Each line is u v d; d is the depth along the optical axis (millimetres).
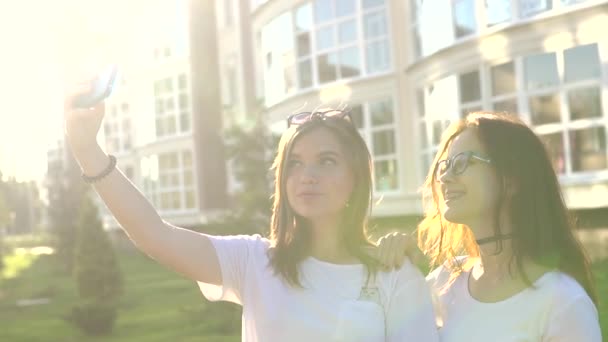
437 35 14000
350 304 2252
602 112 11211
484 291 2293
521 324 2104
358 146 2389
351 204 2389
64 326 11055
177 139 26000
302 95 17109
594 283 2213
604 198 10953
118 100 33156
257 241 2404
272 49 18562
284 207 2400
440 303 2426
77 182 22844
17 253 31016
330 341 2221
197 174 24828
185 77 26391
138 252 24094
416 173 14930
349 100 16188
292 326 2240
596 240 11141
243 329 2361
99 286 13172
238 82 22672
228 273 2307
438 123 13906
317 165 2355
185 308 10812
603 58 11125
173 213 25797
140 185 28734
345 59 16453
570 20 11492
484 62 12688
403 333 2289
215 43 24609
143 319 10992
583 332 1996
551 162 2248
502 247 2225
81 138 2133
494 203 2221
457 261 2588
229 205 22625
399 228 14688
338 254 2404
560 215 2203
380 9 15688
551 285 2082
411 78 14867
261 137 12180
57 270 21016
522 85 12102
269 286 2287
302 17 17391
